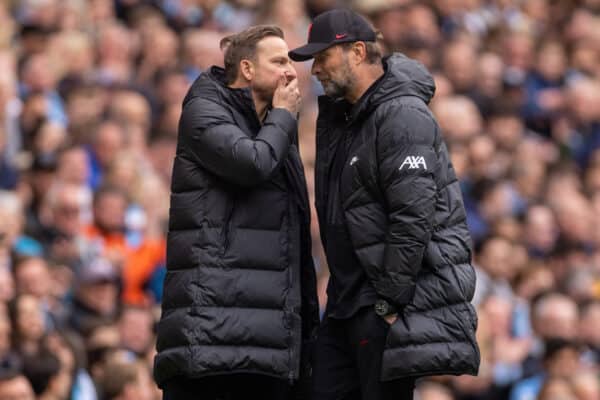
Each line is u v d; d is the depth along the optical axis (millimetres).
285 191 24484
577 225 50219
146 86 47344
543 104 60719
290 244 24406
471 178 50188
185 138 24328
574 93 60781
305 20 58156
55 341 32156
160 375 24109
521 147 55562
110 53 48656
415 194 23562
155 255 39219
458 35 60562
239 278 23984
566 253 49781
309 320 24938
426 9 61062
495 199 48812
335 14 24453
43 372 31344
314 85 51375
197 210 24141
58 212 38281
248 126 24469
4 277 33125
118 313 35094
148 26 52312
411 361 23578
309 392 25109
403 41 58500
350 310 24281
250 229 24203
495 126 56875
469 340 23859
